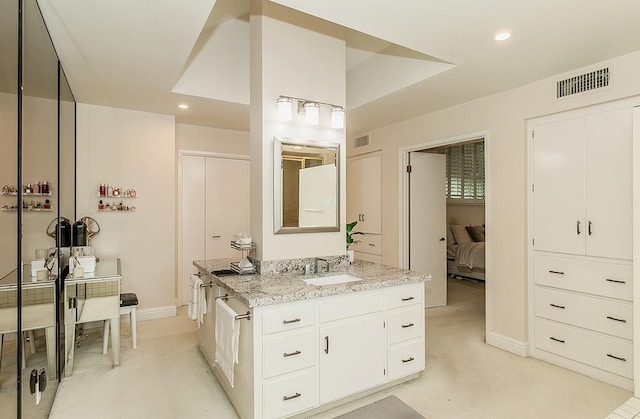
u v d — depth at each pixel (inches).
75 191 146.3
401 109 152.7
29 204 72.0
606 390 100.0
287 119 105.9
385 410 89.9
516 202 125.6
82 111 149.8
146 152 163.3
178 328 152.4
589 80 106.2
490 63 105.1
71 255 121.3
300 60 112.4
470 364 117.0
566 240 113.7
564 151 114.0
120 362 118.0
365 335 93.5
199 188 192.9
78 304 109.8
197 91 138.9
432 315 171.5
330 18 81.0
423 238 182.5
